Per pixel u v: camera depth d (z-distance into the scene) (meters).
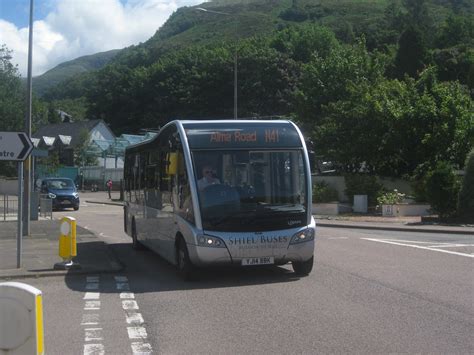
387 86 39.47
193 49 92.88
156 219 13.98
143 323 8.16
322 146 39.09
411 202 32.56
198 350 6.80
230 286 10.88
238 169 11.32
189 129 11.55
